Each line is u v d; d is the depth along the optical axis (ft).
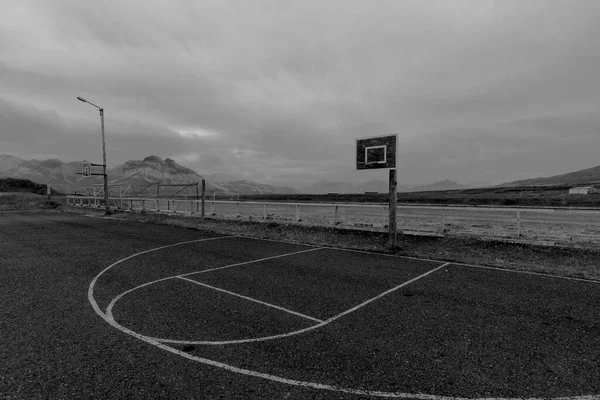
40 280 25.55
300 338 15.29
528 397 10.76
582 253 29.91
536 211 34.35
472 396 10.81
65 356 13.64
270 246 41.06
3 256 35.01
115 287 23.65
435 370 12.44
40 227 63.46
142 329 16.35
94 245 41.96
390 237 36.81
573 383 11.55
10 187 299.58
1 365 12.93
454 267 29.35
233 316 18.04
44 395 10.94
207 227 59.62
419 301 20.36
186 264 30.99
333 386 11.41
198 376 12.09
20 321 17.39
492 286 23.40
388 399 10.68
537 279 25.16
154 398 10.73
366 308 19.22
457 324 16.79
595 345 14.46
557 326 16.51
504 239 35.19
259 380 11.81
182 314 18.37
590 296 21.02
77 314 18.42
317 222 52.24
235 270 28.60
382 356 13.55
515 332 15.83
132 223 71.51
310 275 26.86
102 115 92.48
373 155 37.93
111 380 11.84
